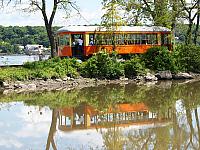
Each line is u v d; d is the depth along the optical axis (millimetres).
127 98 29016
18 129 18844
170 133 17828
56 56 41281
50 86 34594
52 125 19891
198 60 44875
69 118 21828
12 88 32812
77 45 42500
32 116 22203
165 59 42719
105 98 29109
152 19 51406
